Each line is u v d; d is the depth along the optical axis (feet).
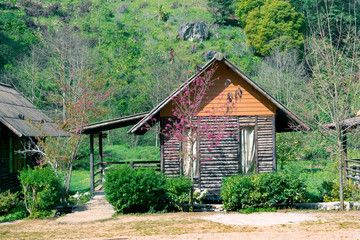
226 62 49.29
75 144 50.47
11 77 150.00
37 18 225.35
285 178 43.19
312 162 92.99
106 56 187.83
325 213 39.65
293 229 30.89
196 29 222.07
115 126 55.47
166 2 284.00
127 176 42.29
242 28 247.70
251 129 51.67
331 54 49.65
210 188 50.72
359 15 136.87
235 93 51.19
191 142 48.49
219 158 51.03
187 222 35.83
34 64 152.35
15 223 40.86
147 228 33.30
